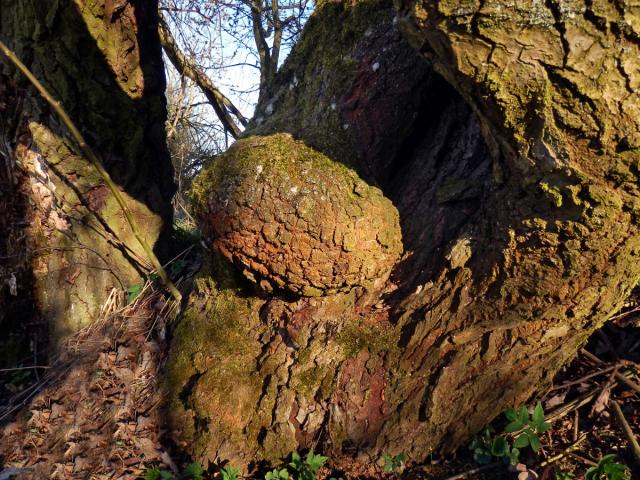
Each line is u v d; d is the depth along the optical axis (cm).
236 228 188
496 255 175
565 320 177
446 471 199
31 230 295
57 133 271
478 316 186
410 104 209
